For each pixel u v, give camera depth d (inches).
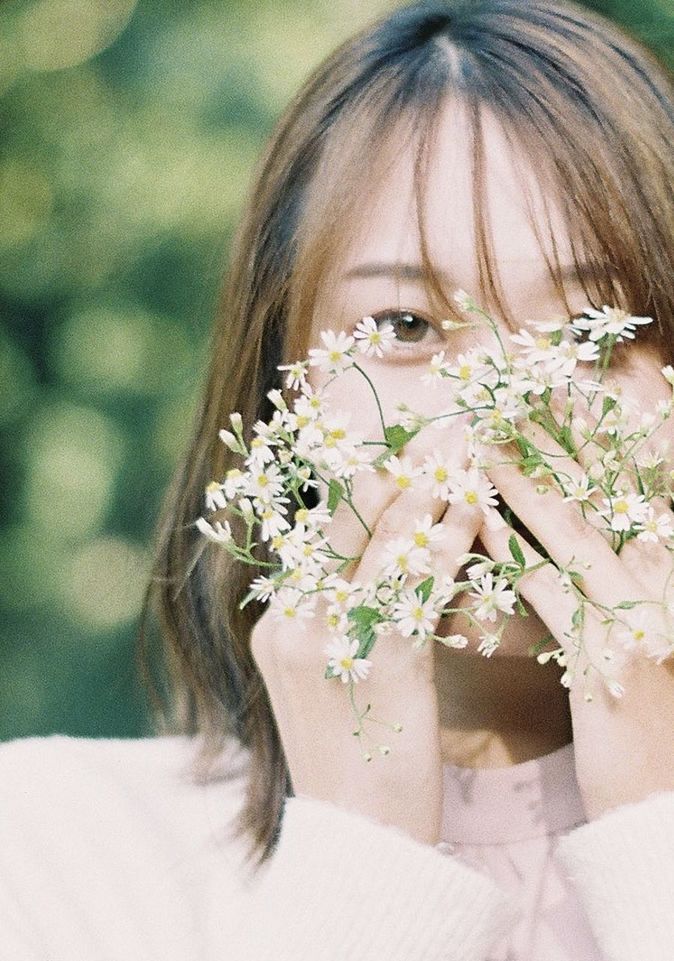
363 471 23.3
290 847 23.3
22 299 87.8
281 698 24.5
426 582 21.3
